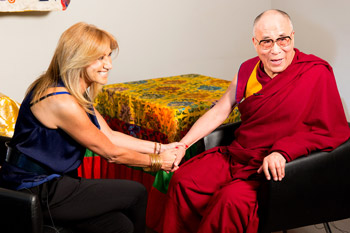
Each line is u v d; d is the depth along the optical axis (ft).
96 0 12.75
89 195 6.30
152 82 11.07
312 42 14.51
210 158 7.88
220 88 10.40
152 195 8.60
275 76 7.31
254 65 7.79
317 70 7.12
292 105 7.08
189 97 9.59
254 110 7.50
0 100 7.98
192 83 10.92
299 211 6.74
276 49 7.10
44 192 6.01
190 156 8.63
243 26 15.81
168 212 7.54
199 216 7.34
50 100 5.94
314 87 7.08
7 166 6.13
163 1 13.92
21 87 12.22
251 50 16.24
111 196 6.46
